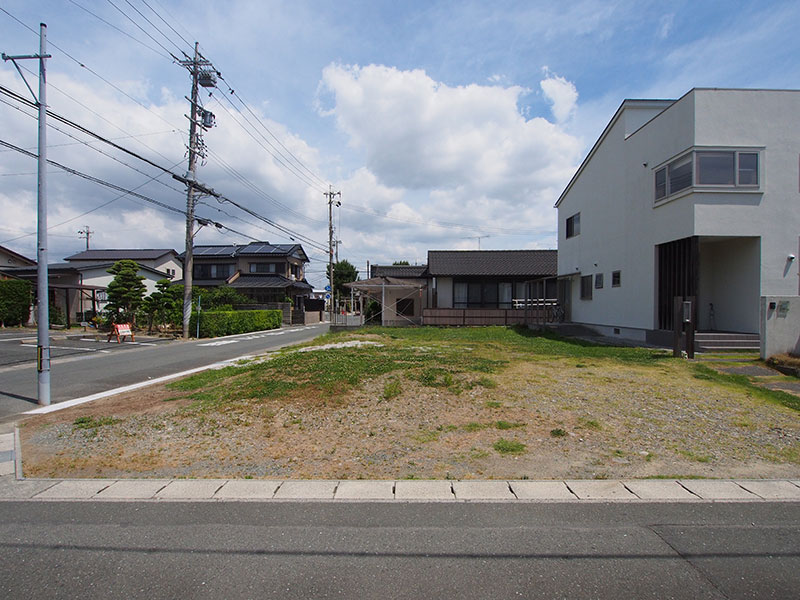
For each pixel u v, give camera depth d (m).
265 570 2.68
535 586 2.51
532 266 22.95
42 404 7.44
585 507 3.45
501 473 4.07
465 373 8.01
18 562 2.79
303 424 5.51
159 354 14.54
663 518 3.28
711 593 2.45
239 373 9.24
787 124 11.02
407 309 24.11
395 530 3.13
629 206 14.02
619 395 6.59
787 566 2.70
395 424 5.43
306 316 37.53
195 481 3.99
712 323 12.53
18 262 27.73
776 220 10.91
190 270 20.36
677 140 11.57
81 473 4.24
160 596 2.45
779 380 7.71
